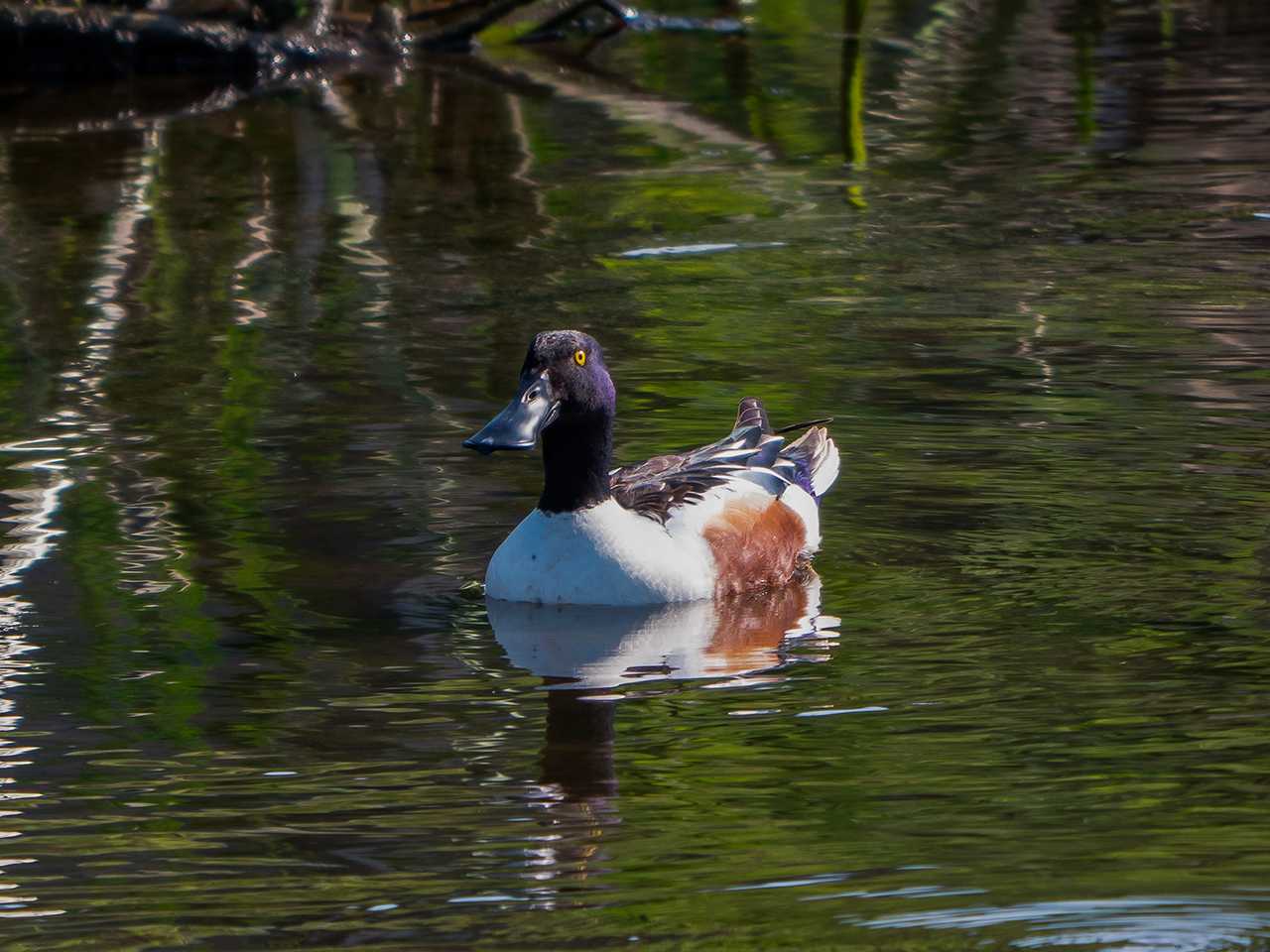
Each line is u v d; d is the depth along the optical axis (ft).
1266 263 58.70
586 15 105.50
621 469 40.09
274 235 64.95
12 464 42.55
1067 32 100.27
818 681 30.96
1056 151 75.25
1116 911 22.15
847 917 22.16
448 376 49.19
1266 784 26.07
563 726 29.14
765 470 39.29
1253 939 21.42
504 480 41.93
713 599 36.04
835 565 37.17
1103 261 59.57
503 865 24.03
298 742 28.55
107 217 67.36
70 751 28.27
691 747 28.14
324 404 46.98
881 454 42.96
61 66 93.30
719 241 63.67
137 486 41.16
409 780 27.04
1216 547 36.83
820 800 25.90
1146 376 47.91
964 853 23.99
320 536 38.47
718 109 84.43
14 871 24.20
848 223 65.46
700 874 23.62
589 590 35.32
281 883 23.70
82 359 51.08
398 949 21.79
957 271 59.11
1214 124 78.33
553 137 79.46
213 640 33.04
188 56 94.12
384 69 94.89
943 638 32.83
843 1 107.24
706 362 50.39
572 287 58.29
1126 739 27.94
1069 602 34.35
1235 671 30.68
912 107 84.07
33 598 34.91
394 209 68.49
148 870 24.17
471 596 35.76
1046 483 40.81
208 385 48.60
